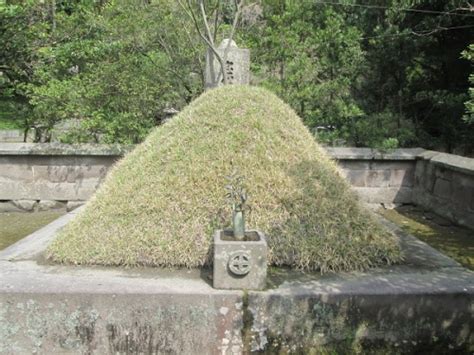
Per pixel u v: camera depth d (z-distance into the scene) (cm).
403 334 254
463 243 477
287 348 250
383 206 630
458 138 710
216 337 247
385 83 734
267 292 250
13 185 586
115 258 285
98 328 244
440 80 752
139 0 685
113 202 306
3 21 591
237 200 272
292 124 358
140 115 605
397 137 655
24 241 340
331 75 691
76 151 574
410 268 291
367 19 715
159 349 246
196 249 285
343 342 252
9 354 243
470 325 257
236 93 368
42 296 242
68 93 568
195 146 325
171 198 300
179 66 688
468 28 683
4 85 689
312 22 718
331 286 259
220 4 714
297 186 309
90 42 613
